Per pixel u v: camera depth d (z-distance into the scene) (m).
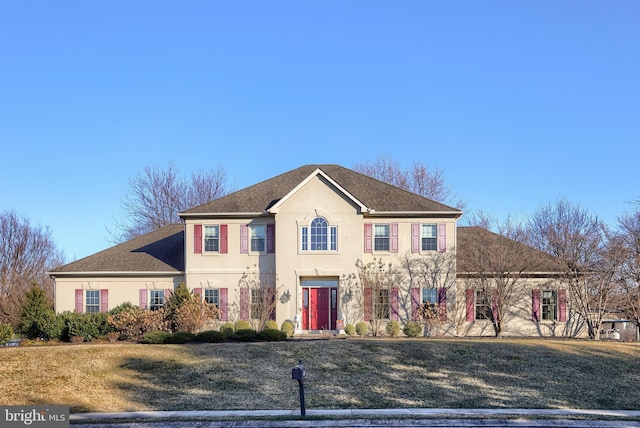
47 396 19.78
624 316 40.41
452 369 22.88
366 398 19.78
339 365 23.12
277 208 35.66
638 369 23.47
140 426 16.08
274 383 21.28
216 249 36.75
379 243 36.19
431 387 20.94
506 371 22.77
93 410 18.59
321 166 41.28
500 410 18.23
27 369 22.31
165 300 36.34
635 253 34.59
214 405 19.08
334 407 18.81
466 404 19.20
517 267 36.16
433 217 36.12
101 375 21.91
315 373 22.31
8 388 20.41
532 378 22.06
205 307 34.47
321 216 35.53
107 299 37.56
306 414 17.20
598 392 20.77
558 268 35.97
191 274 36.56
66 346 26.45
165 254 39.12
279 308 35.22
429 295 35.78
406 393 20.31
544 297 36.44
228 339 28.34
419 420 16.25
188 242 36.88
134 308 33.91
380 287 35.47
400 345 25.89
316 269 35.28
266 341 28.09
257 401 19.47
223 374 22.14
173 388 20.81
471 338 32.16
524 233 40.25
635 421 16.50
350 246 35.34
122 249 40.03
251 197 38.03
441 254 35.88
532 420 16.36
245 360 23.69
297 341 27.62
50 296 55.66
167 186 64.50
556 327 36.12
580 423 16.16
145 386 21.02
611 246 35.31
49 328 33.22
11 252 59.06
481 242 37.00
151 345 26.34
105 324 33.03
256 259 36.41
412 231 36.12
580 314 35.25
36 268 60.09
